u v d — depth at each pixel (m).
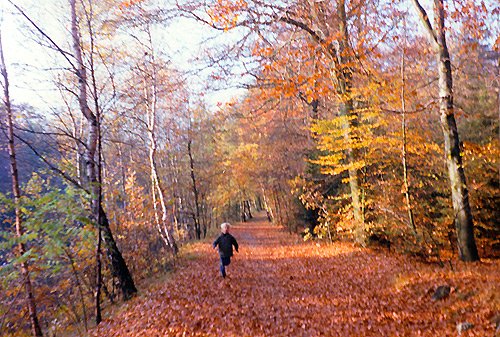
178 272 13.98
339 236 19.31
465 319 6.45
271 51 12.96
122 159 28.08
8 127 9.80
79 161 13.53
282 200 35.69
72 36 10.53
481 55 13.46
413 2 11.72
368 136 13.59
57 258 9.56
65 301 11.84
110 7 11.44
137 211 22.28
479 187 14.98
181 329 7.06
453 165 12.02
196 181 34.12
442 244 15.20
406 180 12.90
